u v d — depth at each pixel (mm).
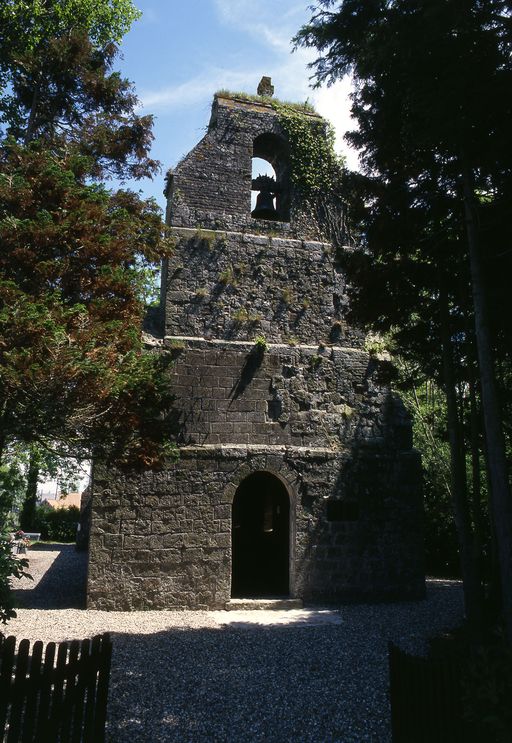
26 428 7445
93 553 11500
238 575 16203
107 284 7926
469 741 4664
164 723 6031
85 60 12133
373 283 9750
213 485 12391
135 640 9133
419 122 7613
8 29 13422
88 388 6922
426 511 19219
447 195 9062
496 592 9281
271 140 15914
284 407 13391
